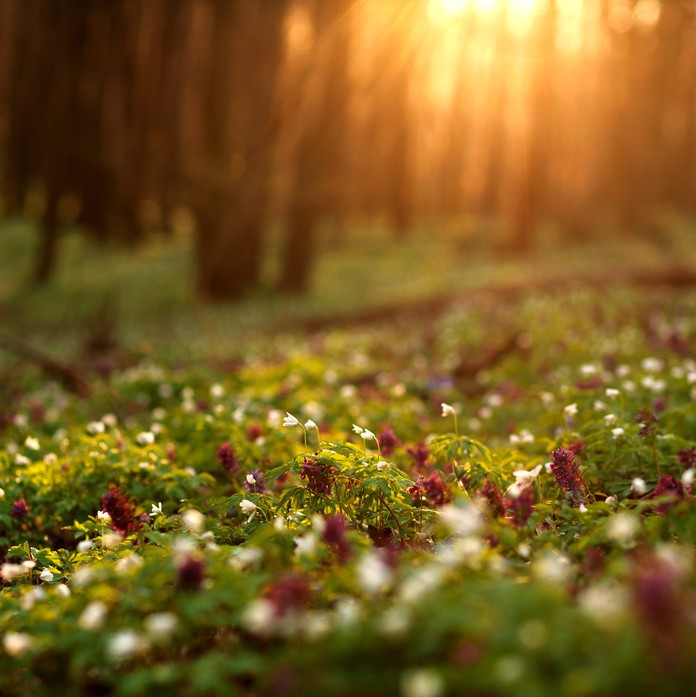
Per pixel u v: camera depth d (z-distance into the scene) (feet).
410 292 77.77
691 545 10.78
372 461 14.08
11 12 123.24
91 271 111.96
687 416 18.72
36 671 10.36
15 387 34.94
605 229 132.46
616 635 7.16
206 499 17.25
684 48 134.72
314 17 87.45
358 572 9.45
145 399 30.53
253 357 44.27
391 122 117.80
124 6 106.32
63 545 17.40
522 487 12.12
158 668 9.13
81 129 108.58
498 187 147.43
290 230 93.50
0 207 150.51
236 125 98.68
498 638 7.24
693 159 154.40
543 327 42.16
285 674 7.79
